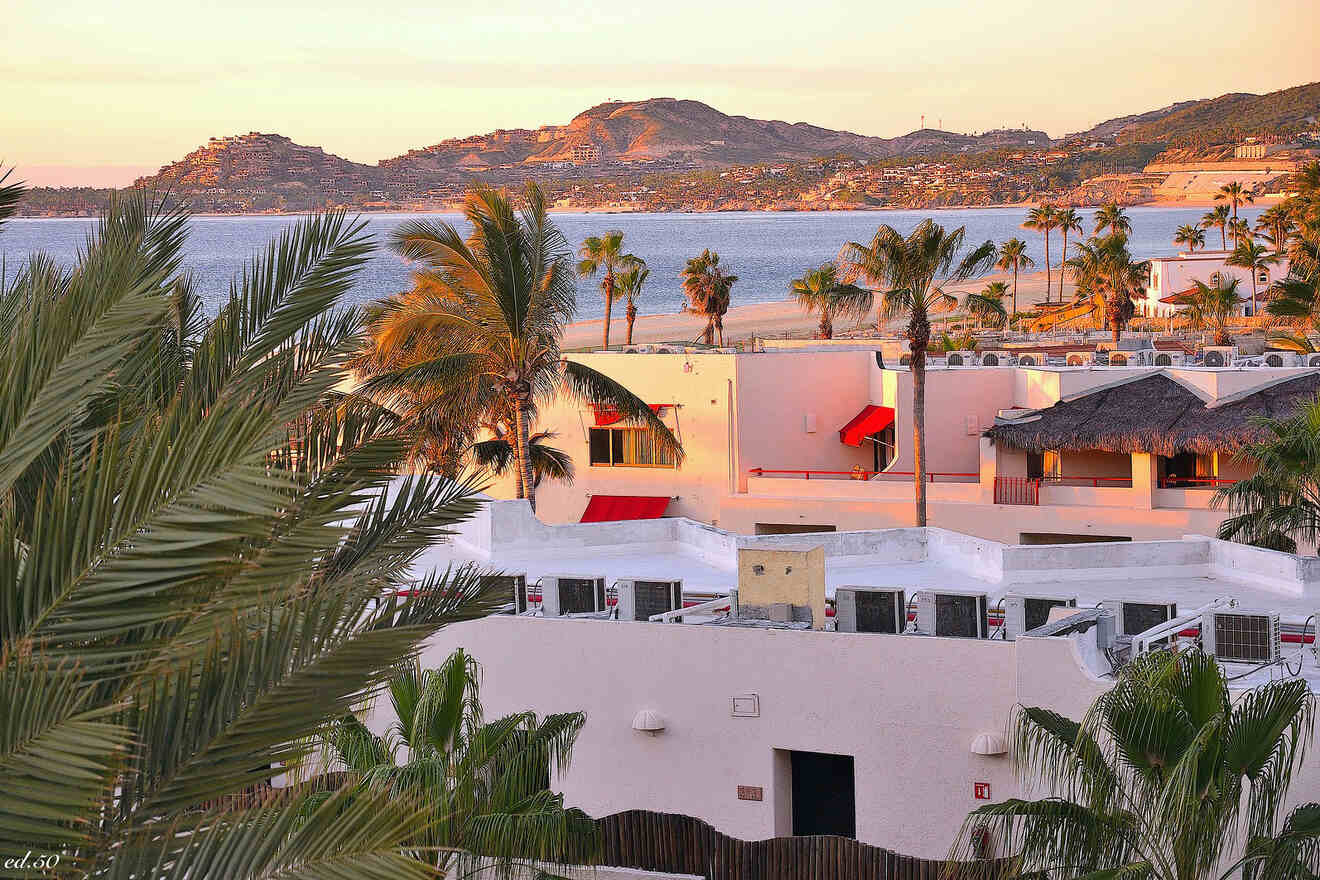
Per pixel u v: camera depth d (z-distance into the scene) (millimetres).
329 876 7434
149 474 6734
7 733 6297
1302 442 28078
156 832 7387
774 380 52281
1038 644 17031
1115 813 13102
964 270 43844
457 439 41875
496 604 10938
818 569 19297
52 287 9688
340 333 10078
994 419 51031
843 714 18109
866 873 16047
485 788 14852
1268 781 13258
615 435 52781
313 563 8125
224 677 7445
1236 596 23062
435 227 37250
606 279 108688
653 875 16953
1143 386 48500
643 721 18875
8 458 7043
